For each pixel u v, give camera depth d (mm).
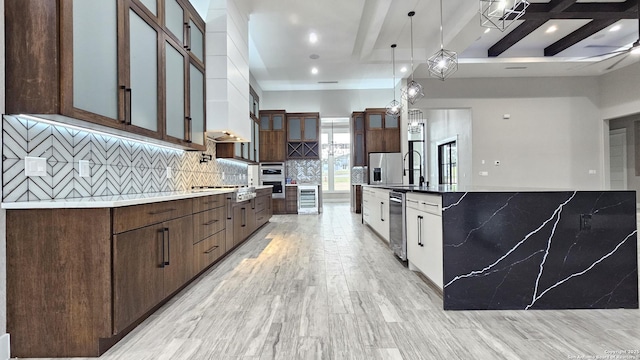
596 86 7867
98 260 1673
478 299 2266
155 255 2104
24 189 1776
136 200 1853
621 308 2271
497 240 2297
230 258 3744
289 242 4684
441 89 7891
